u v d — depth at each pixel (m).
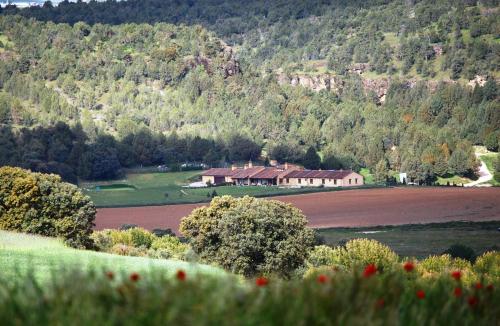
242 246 96.75
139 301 16.45
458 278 23.89
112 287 17.70
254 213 98.56
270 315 16.33
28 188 99.25
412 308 19.02
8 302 16.59
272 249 98.12
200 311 15.80
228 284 17.66
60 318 15.79
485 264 74.12
